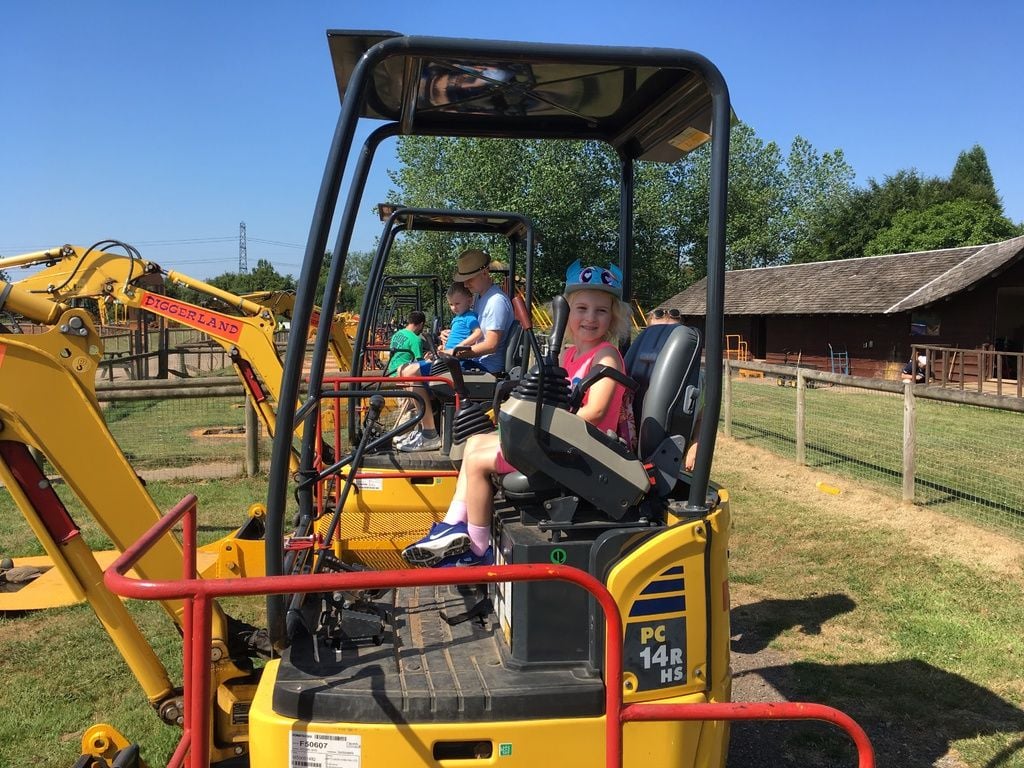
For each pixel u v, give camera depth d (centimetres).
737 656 480
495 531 286
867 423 1360
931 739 386
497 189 2762
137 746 304
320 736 214
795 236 5562
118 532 332
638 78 284
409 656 245
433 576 182
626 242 364
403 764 214
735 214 5062
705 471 250
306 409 317
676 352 279
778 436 1220
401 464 505
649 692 235
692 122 313
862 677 450
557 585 236
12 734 386
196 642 178
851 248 5391
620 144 358
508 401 254
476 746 220
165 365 1591
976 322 2433
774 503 830
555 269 2791
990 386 2200
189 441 1159
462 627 270
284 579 178
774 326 3169
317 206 227
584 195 2738
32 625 518
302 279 228
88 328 328
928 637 499
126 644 328
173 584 175
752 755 375
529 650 235
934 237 4938
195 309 729
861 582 598
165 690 330
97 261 749
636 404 290
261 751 216
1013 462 1016
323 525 477
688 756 238
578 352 305
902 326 2592
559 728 219
